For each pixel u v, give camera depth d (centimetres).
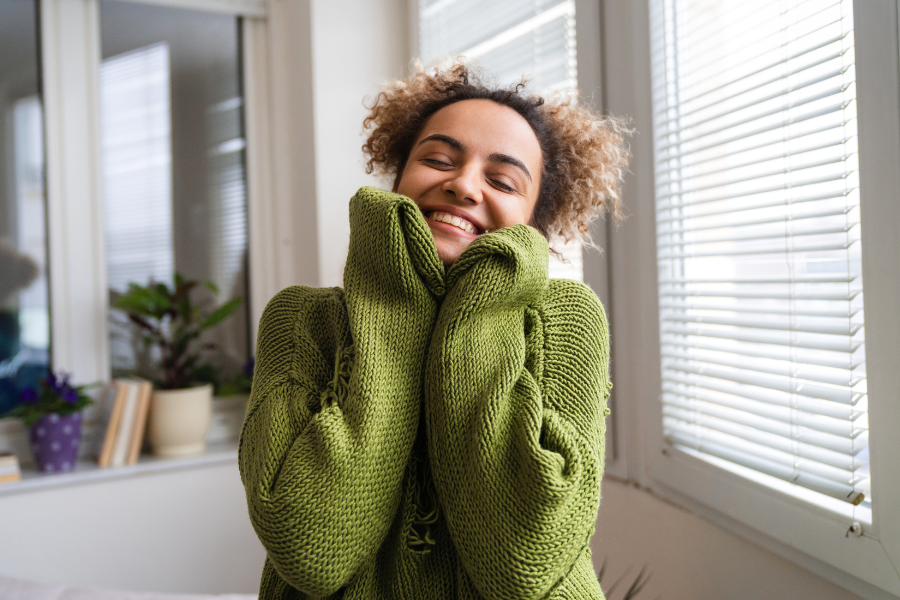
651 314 140
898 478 86
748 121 112
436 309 64
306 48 218
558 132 85
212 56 237
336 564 54
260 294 242
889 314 86
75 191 215
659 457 140
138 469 200
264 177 242
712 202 123
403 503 61
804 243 104
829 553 98
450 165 69
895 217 85
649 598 143
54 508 192
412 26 222
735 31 119
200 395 215
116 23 221
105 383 219
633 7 139
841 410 96
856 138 94
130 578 201
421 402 62
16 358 209
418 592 61
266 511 54
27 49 210
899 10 84
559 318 64
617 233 149
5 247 207
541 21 172
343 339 65
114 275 223
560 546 53
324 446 55
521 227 65
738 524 120
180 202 233
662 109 134
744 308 115
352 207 66
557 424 57
